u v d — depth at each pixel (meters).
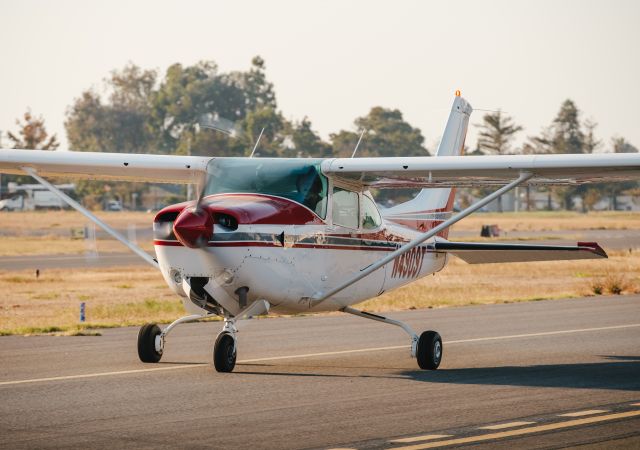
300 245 22.45
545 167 22.30
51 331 31.30
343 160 23.39
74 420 16.55
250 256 21.25
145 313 37.78
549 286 54.06
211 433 15.50
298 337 30.25
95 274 61.16
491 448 14.42
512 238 110.94
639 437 15.18
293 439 15.04
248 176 22.91
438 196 29.86
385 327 33.22
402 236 27.36
